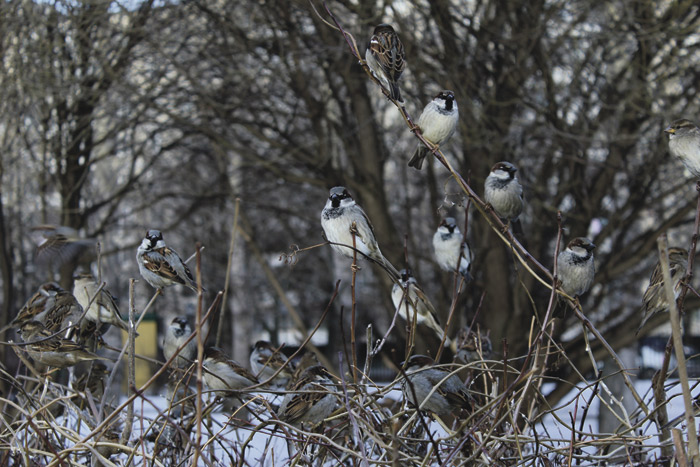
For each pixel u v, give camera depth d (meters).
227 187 15.49
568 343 12.28
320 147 13.30
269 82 13.83
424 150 5.84
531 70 12.04
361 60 4.36
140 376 20.59
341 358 3.44
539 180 12.77
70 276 12.58
